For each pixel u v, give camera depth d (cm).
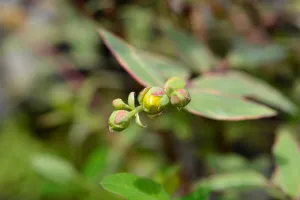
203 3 43
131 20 52
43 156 45
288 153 33
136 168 54
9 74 71
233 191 42
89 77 55
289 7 48
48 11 62
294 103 48
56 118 60
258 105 29
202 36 45
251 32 47
